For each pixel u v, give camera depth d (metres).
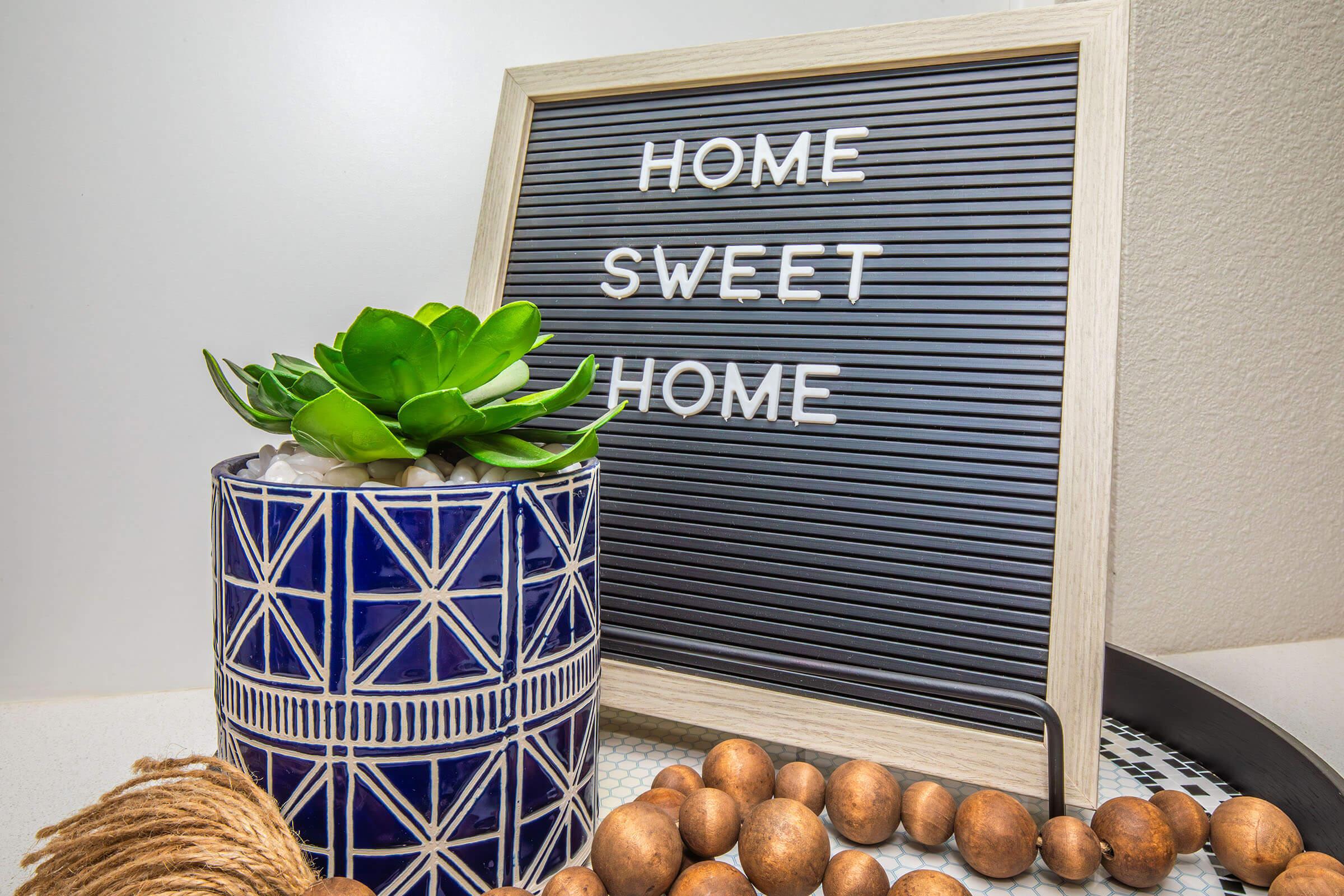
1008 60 0.65
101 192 1.03
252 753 0.46
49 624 1.06
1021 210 0.63
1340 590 1.03
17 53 1.01
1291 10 0.92
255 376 0.53
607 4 0.99
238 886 0.38
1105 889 0.51
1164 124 0.90
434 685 0.44
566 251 0.76
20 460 1.05
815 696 0.63
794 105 0.71
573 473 0.50
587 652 0.52
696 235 0.72
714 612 0.66
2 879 0.53
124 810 0.42
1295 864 0.48
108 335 1.04
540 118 0.81
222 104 1.02
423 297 1.04
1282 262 0.94
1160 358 0.93
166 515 1.05
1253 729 0.61
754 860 0.46
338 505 0.43
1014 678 0.59
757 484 0.66
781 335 0.67
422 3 1.02
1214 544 0.98
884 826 0.53
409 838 0.44
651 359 0.71
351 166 1.03
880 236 0.66
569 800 0.51
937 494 0.62
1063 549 0.58
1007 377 0.61
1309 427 0.98
